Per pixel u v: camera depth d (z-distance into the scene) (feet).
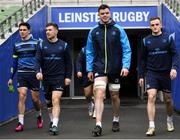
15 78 35.78
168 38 25.46
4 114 32.86
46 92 27.30
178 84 37.29
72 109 42.80
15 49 28.60
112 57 25.93
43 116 36.58
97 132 25.58
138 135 25.98
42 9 47.62
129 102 49.21
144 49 25.98
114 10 49.29
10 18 36.94
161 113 38.22
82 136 25.81
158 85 25.95
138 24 49.32
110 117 35.35
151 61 25.82
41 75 26.66
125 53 25.88
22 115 28.48
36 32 44.68
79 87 55.31
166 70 25.81
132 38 56.29
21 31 28.43
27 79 28.53
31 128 29.53
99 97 25.75
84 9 49.29
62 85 26.76
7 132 27.86
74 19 49.34
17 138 25.48
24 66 28.45
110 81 26.48
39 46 26.76
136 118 34.60
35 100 29.12
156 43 25.57
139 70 26.37
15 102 35.88
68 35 54.60
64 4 53.98
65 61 26.96
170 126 27.45
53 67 26.66
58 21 49.49
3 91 32.73
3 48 33.17
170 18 43.01
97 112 25.77
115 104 27.07
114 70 25.98
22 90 28.50
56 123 26.61
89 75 26.48
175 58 25.41
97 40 25.95
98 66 25.88
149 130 25.73
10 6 56.24
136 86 57.16
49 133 27.17
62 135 26.30
